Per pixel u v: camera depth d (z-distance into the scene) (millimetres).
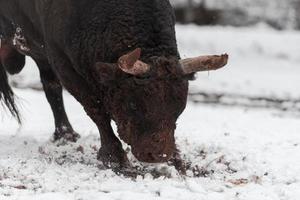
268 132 19734
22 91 29203
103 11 13508
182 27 57312
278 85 42219
